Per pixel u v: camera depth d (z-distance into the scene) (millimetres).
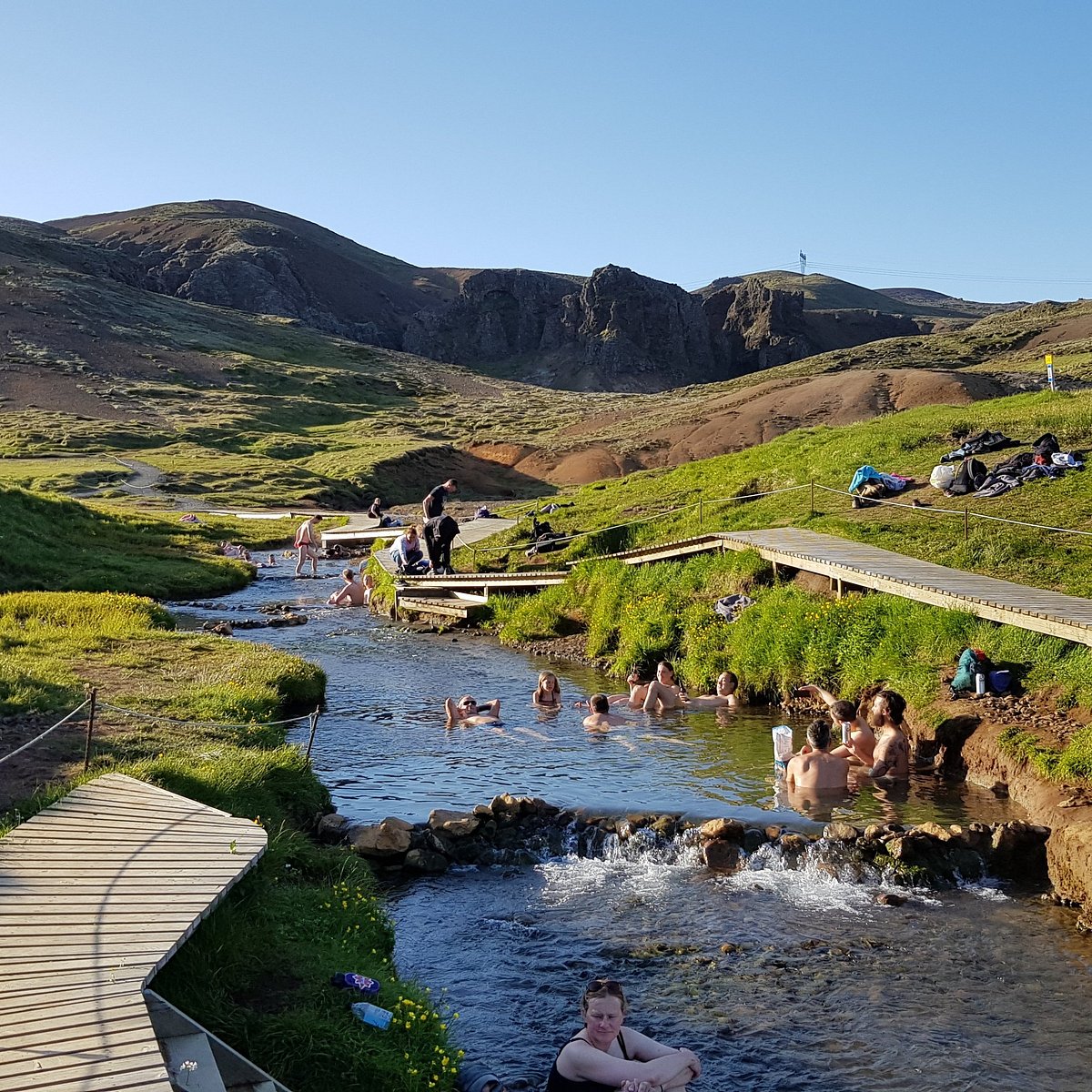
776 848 12539
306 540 43688
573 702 20766
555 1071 7891
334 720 19297
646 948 10414
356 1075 7434
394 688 22016
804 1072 8320
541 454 107250
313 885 11062
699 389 175750
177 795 11227
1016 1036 8734
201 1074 6621
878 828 12625
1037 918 10953
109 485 86438
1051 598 17672
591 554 32469
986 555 21641
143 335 180125
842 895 11594
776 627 20703
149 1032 6273
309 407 152125
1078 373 106312
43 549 38344
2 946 7379
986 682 16172
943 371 105500
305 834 12609
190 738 14625
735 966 9992
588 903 11500
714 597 24141
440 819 13172
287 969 8742
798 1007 9250
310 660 25016
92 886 8508
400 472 99625
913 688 16844
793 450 39344
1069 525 22828
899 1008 9195
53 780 12180
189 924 7828
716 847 12609
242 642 23406
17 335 162625
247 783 12680
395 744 17625
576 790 14953
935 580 19547
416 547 34625
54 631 22781
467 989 9656
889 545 24031
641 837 13000
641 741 17719
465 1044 8734
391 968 9508
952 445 32688
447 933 10797
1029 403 39125
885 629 19219
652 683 19969
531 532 37312
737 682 20672
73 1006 6574
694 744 17438
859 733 15836
